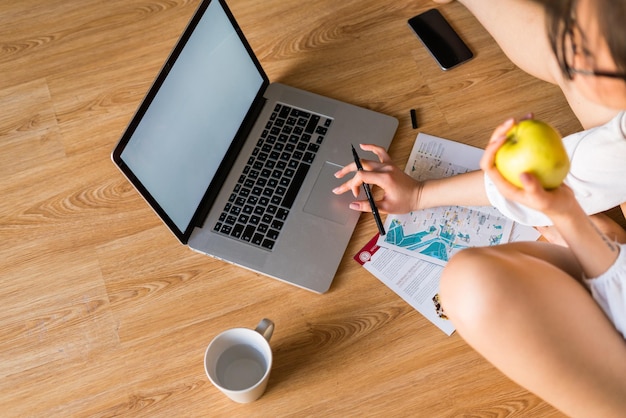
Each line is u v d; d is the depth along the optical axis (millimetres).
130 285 1214
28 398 1143
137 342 1167
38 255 1257
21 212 1301
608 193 1041
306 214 1212
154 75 1412
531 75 1307
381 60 1367
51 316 1202
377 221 1187
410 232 1200
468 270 929
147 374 1141
